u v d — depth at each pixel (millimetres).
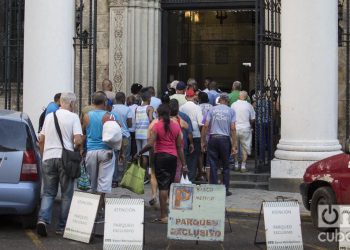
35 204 9023
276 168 12531
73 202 8859
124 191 12469
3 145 8930
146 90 13102
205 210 8203
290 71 12461
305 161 12273
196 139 12508
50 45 12766
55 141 8984
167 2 17391
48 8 12758
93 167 9742
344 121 15617
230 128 12078
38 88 12797
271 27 13328
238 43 18969
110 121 9648
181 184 8258
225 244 8820
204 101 13266
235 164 13570
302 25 12312
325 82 12352
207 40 18859
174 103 10898
